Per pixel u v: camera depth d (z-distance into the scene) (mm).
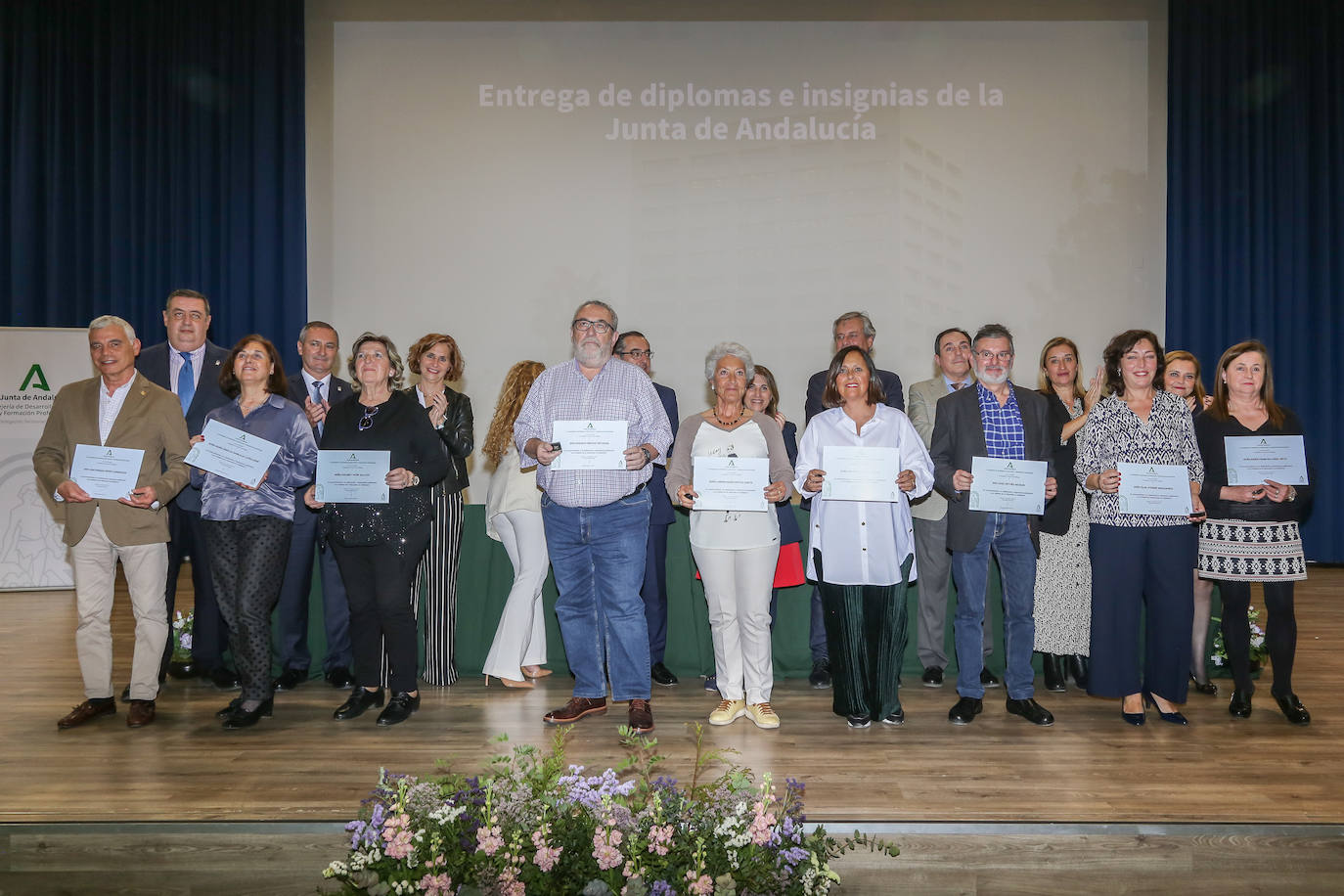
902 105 6285
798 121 6309
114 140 6695
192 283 6668
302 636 3725
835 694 3211
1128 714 3172
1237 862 2252
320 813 2340
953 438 3244
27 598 5590
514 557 3650
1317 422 6746
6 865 2244
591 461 3016
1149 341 3137
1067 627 3521
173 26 6594
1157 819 2320
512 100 6344
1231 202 6547
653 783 2357
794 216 6324
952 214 6289
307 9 6453
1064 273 6301
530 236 6363
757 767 2697
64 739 2949
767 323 6348
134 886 2248
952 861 2250
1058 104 6281
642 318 6379
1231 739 2977
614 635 3135
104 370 3111
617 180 6355
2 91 6691
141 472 3158
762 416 3254
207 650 3645
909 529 3186
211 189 6641
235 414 3188
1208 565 3244
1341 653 4125
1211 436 3270
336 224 6391
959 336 3818
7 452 5836
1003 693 3623
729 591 3191
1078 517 3547
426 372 3637
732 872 2021
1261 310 6594
